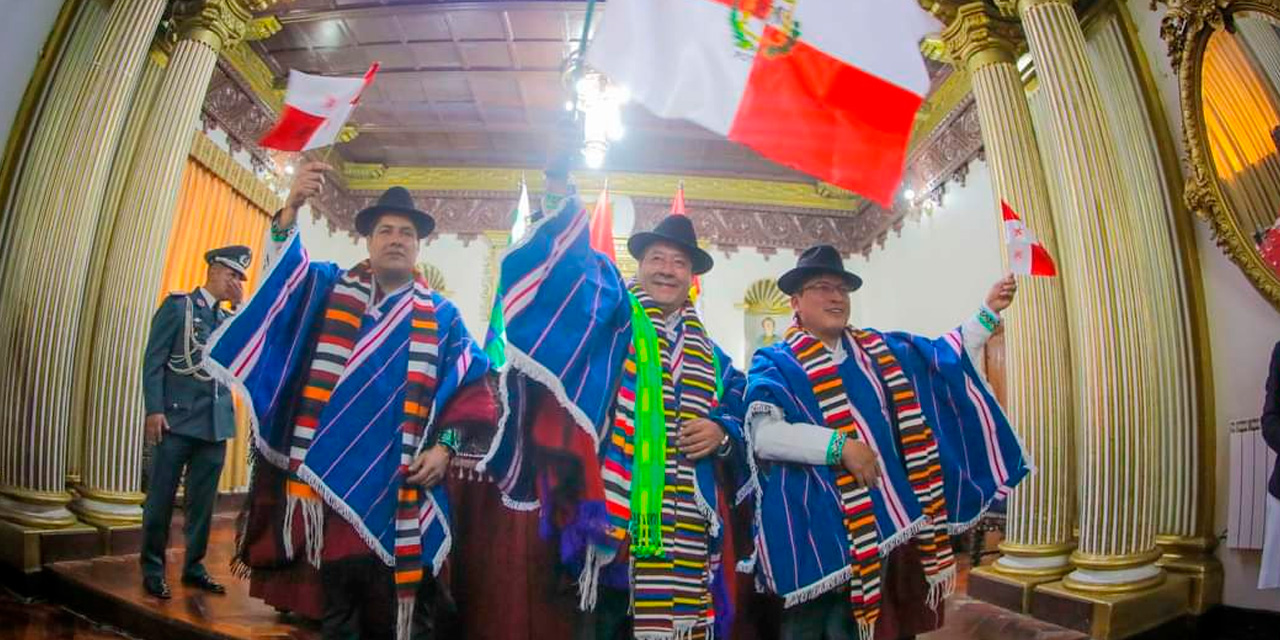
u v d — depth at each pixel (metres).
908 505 2.07
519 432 1.93
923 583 2.15
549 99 8.98
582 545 1.84
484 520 2.24
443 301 2.31
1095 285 3.69
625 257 10.27
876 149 1.51
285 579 2.24
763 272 10.77
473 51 8.00
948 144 8.04
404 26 7.54
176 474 3.19
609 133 6.18
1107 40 4.30
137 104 4.87
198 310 3.37
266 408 2.04
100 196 4.14
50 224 3.91
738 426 2.10
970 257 7.64
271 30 7.18
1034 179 4.44
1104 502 3.56
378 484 1.97
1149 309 3.73
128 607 2.98
